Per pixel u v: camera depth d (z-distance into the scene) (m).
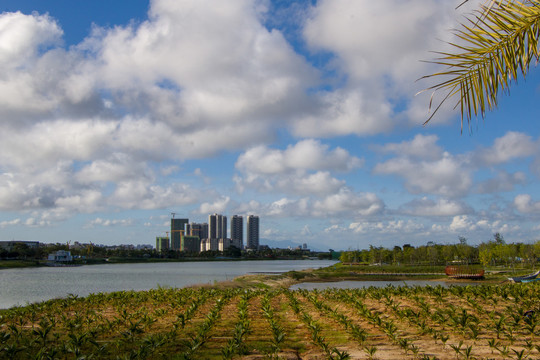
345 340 12.54
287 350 11.26
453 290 22.05
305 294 27.17
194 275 100.38
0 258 176.75
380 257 141.62
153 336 10.80
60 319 16.23
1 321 15.45
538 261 105.69
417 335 13.02
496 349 10.20
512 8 5.46
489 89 5.82
